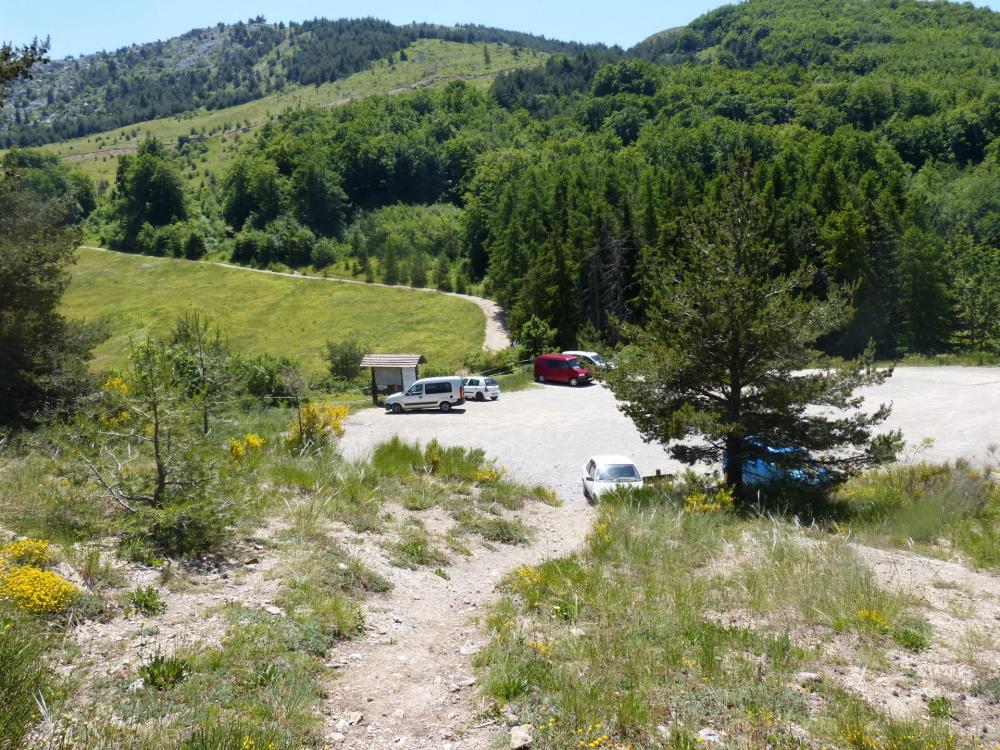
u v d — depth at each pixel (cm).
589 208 7619
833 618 770
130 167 13675
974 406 3081
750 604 828
